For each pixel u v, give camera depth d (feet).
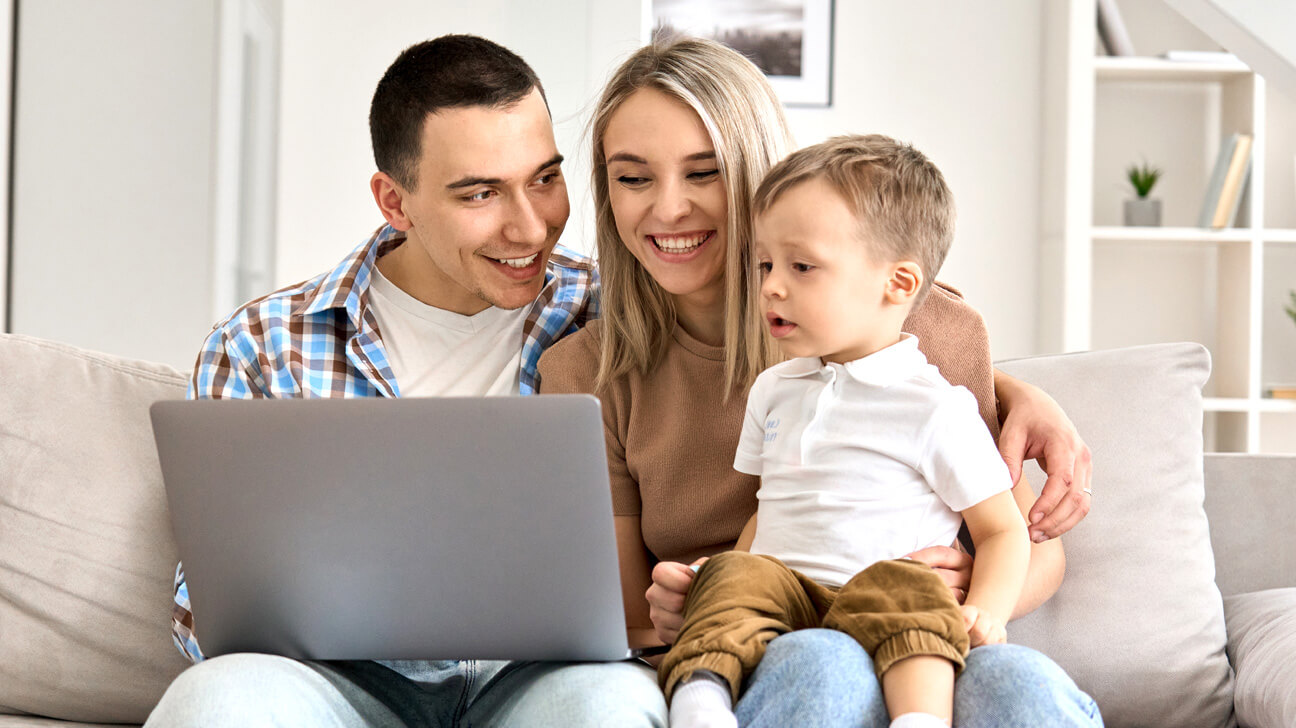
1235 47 7.05
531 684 3.56
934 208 4.08
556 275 5.59
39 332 8.38
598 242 4.91
